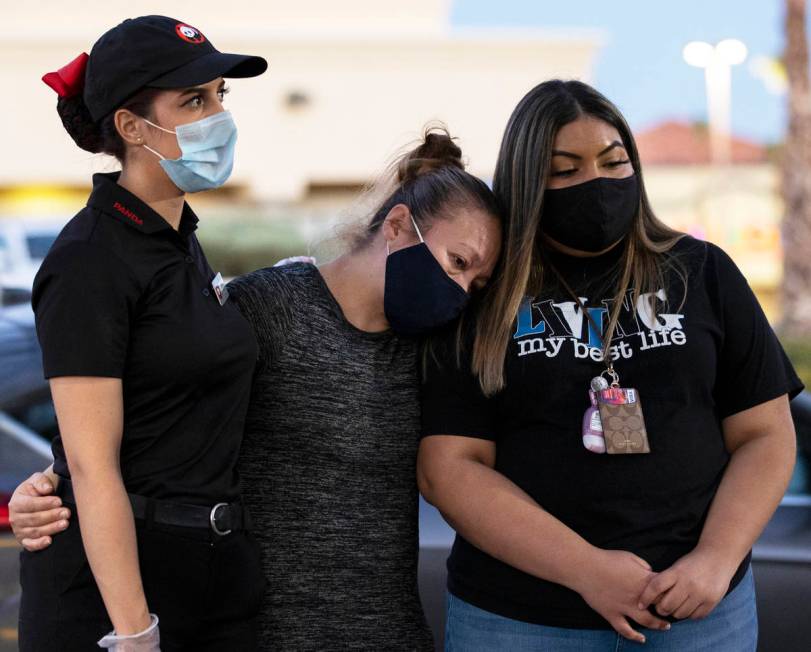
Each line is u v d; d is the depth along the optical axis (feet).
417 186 8.19
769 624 9.10
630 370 7.73
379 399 7.95
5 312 12.80
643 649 7.53
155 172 7.27
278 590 7.66
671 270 7.99
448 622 8.25
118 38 7.12
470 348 8.04
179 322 6.98
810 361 38.96
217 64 7.14
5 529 10.27
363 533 7.80
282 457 7.76
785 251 48.55
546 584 7.61
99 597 6.92
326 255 8.61
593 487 7.57
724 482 7.77
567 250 8.17
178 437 7.09
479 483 7.79
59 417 6.71
